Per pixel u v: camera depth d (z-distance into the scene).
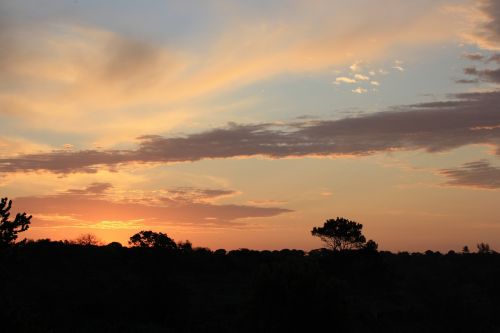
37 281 55.91
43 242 80.69
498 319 55.38
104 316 46.31
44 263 67.56
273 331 34.41
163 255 76.38
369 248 82.31
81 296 50.88
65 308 46.25
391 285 73.88
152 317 48.22
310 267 36.59
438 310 54.03
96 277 62.97
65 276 62.28
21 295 48.34
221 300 58.41
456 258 111.19
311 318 34.16
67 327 39.50
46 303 47.00
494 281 74.81
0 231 19.89
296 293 34.59
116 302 49.44
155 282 54.09
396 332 49.50
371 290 70.62
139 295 51.25
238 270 82.81
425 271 75.81
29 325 17.91
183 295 54.28
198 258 85.00
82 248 83.31
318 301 34.34
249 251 100.19
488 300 60.06
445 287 59.78
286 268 36.22
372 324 51.19
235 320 40.19
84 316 45.41
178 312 49.91
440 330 51.88
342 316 34.81
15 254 20.38
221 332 43.06
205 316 49.94
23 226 20.44
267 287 35.25
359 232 84.06
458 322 52.00
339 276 76.31
